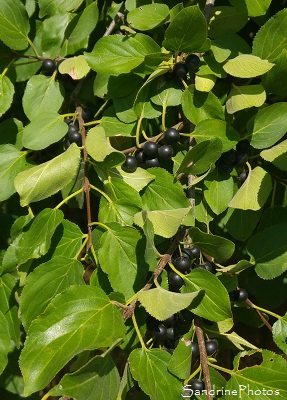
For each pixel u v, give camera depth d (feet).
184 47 1.46
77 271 1.40
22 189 1.37
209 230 1.57
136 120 1.52
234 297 1.50
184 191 1.48
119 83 1.53
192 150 1.38
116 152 1.37
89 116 1.58
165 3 1.64
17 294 1.52
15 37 1.58
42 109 1.58
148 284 1.34
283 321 1.49
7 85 1.59
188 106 1.48
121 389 1.30
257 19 1.69
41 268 1.38
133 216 1.42
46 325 1.26
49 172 1.38
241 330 2.02
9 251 1.46
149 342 1.41
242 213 1.56
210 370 1.39
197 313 1.35
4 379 1.76
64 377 1.19
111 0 1.76
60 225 1.42
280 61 1.49
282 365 1.36
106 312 1.29
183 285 1.37
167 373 1.31
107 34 1.67
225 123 1.46
